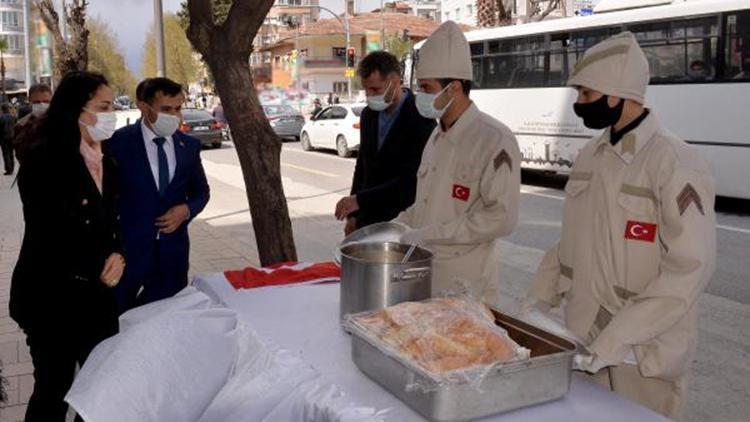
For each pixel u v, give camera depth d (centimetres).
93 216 295
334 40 3875
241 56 428
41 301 289
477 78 1452
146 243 370
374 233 263
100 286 303
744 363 465
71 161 285
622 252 221
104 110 296
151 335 196
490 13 2141
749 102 995
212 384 195
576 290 236
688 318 215
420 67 273
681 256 201
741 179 1015
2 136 1505
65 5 2028
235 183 1403
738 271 695
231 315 228
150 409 179
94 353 198
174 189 378
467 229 257
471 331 180
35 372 303
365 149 384
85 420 172
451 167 275
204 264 717
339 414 168
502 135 261
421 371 164
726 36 1012
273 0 419
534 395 171
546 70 1298
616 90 213
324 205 1130
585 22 1216
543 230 903
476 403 163
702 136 1050
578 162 242
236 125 435
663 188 208
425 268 216
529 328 195
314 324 233
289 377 191
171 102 363
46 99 564
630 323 200
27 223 287
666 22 1085
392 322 185
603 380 241
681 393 227
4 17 4934
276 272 303
